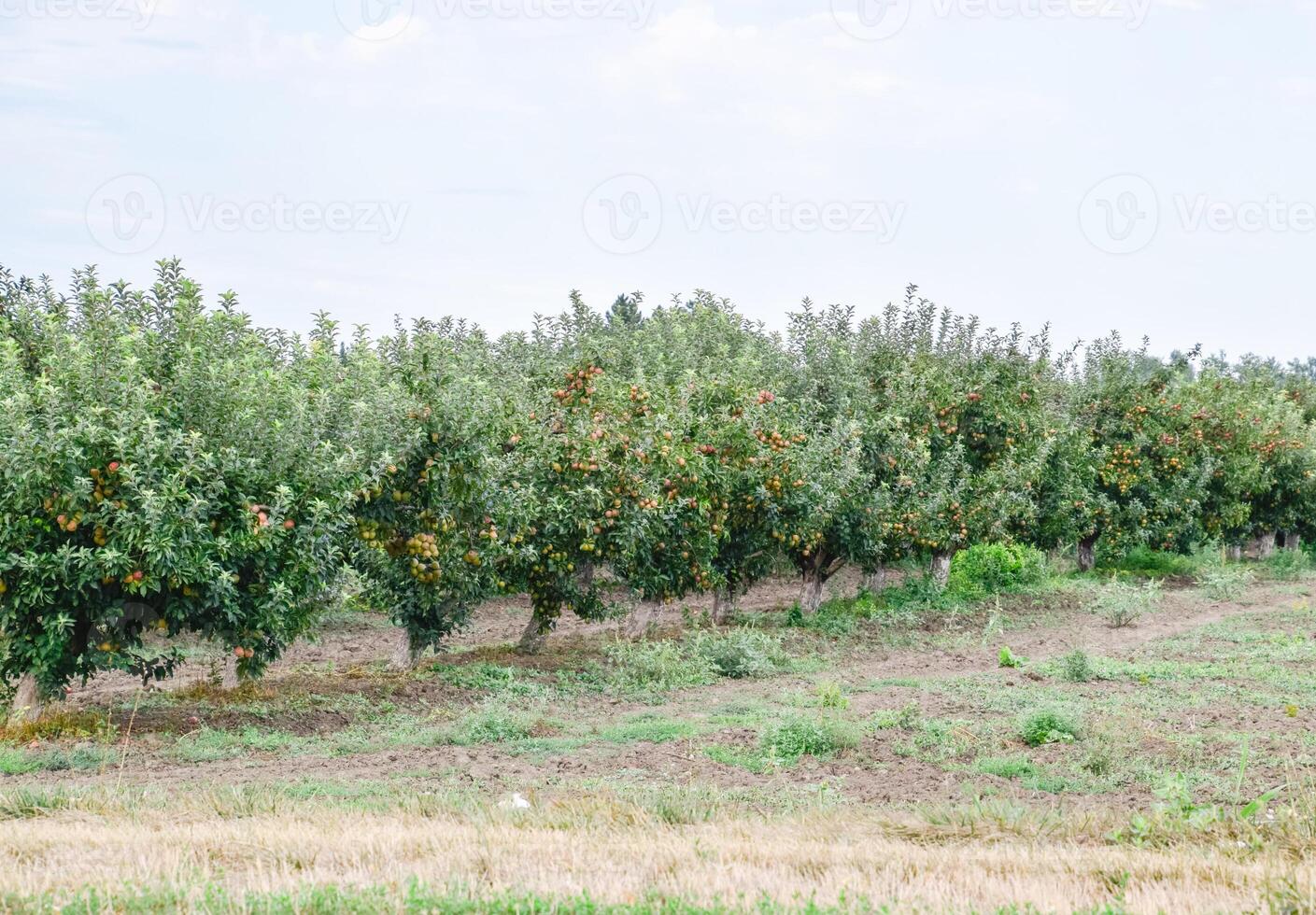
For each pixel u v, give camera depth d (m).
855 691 17.16
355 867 7.57
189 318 14.36
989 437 30.72
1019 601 28.84
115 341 13.52
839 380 28.89
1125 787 11.20
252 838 8.24
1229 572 33.75
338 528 14.30
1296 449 42.41
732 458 22.77
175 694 16.39
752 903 6.48
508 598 29.80
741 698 16.70
